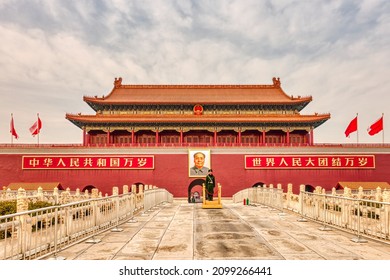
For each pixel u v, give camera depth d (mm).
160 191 41875
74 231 16484
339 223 20219
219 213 29844
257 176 68312
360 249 15375
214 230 20422
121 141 77562
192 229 20812
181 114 76688
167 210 32781
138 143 76750
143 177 67875
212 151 68875
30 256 13336
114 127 74500
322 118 73000
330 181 68062
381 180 68250
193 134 77875
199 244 16438
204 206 34719
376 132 66438
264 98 80000
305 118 73562
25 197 18547
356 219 18484
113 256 14266
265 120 73562
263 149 68812
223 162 68688
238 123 74938
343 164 68438
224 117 74688
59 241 15328
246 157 68688
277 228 21078
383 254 14508
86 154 67938
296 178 68188
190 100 78562
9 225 12383
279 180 68125
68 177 67375
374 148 68688
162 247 15836
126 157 68125
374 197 36844
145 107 77750
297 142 78125
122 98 79000
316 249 15352
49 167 67438
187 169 68250
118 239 17719
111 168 67812
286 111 78438
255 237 18125
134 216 27281
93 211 18344
